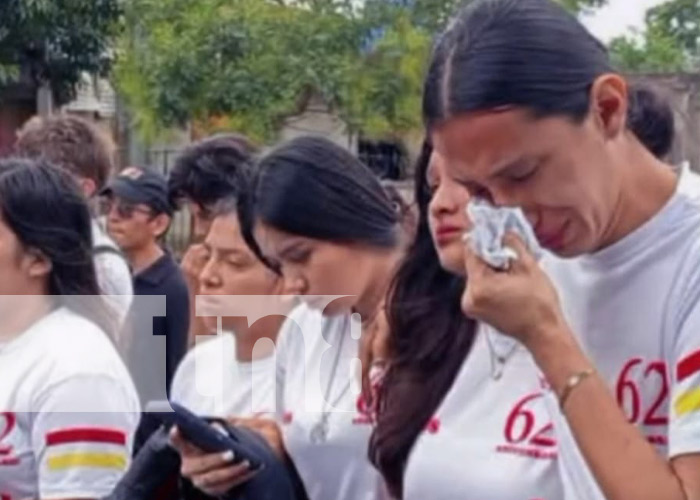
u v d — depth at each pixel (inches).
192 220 114.1
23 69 539.8
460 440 75.2
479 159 59.8
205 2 384.5
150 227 157.4
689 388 61.6
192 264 105.7
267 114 375.9
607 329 66.1
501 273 62.6
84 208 98.2
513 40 59.5
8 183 94.7
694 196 65.4
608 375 66.1
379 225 85.4
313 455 86.4
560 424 67.8
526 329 62.4
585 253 64.5
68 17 528.1
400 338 79.2
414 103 357.1
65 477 89.2
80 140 154.6
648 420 64.9
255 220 87.9
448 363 77.0
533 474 71.9
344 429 85.2
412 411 77.8
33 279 94.6
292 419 87.6
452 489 74.6
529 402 73.2
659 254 64.7
